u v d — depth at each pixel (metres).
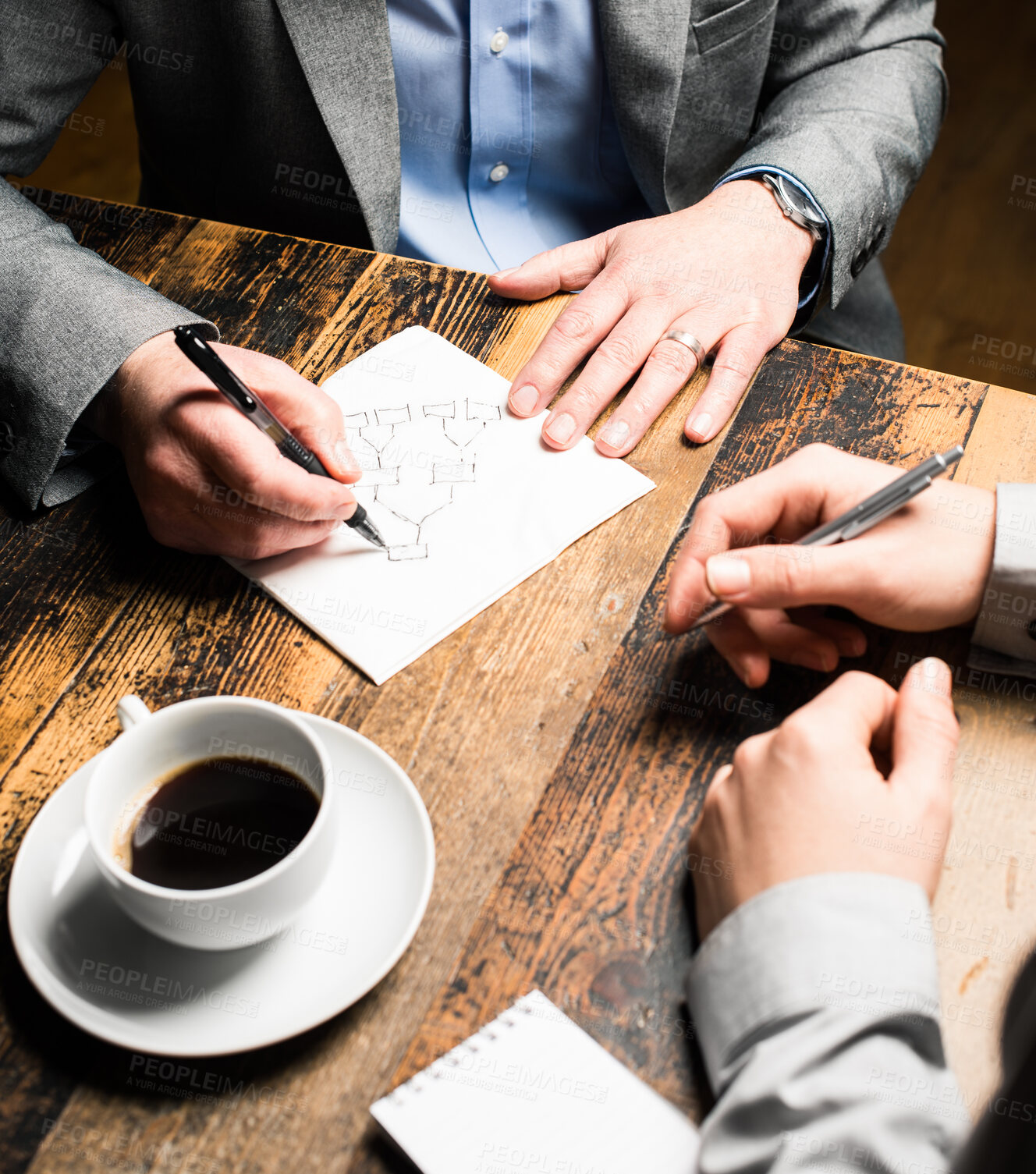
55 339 0.65
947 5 2.38
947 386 0.70
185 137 0.99
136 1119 0.42
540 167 1.01
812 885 0.42
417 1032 0.44
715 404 0.68
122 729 0.54
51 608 0.60
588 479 0.65
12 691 0.56
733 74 0.96
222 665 0.57
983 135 2.15
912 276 1.94
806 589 0.53
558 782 0.52
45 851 0.46
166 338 0.65
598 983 0.45
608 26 0.88
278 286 0.77
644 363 0.72
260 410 0.59
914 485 0.52
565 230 1.06
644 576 0.60
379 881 0.46
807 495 0.58
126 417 0.63
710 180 1.06
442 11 0.90
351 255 0.79
